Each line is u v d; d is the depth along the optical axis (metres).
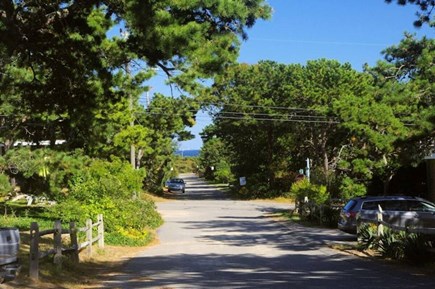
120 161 30.17
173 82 12.67
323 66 54.12
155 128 57.69
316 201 32.19
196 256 16.98
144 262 15.59
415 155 22.77
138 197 31.75
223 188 90.50
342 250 17.38
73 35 12.67
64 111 14.41
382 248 15.06
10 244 10.34
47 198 29.70
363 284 10.70
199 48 12.15
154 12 11.40
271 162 62.97
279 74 60.03
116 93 14.73
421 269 12.75
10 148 24.00
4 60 14.54
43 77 14.68
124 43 13.03
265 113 57.31
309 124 49.00
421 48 28.45
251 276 12.28
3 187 21.27
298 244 20.23
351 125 30.95
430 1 12.43
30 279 10.34
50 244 15.34
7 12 11.16
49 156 23.05
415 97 23.98
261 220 34.03
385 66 28.61
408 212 19.47
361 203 20.59
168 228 28.77
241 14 12.35
